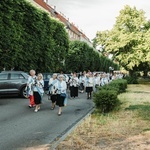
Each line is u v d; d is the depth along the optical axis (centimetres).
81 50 5459
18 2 2416
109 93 1420
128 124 1092
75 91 2270
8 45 2270
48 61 3003
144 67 5347
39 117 1296
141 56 4847
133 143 802
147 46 4047
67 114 1414
